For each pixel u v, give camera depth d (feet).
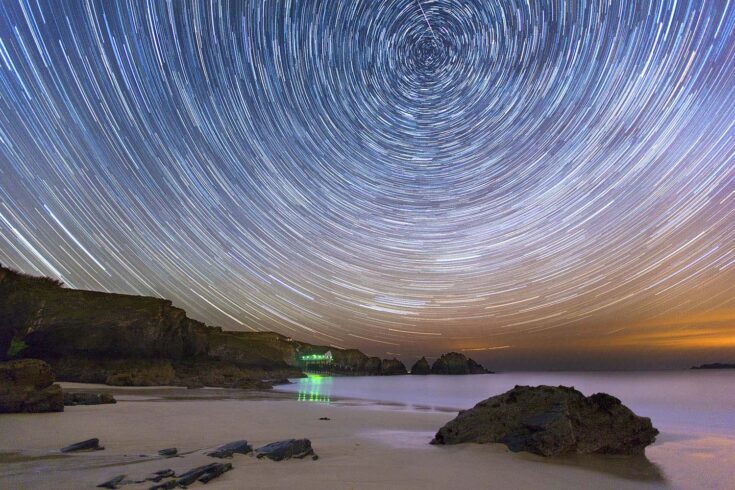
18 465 18.63
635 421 27.66
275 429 32.94
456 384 151.94
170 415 38.32
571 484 19.38
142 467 18.26
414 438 30.32
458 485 18.08
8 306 88.89
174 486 15.72
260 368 158.92
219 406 49.08
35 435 26.25
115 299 106.01
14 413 34.32
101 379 85.66
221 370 114.42
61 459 19.94
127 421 33.17
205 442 25.77
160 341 104.37
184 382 92.58
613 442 26.45
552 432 25.32
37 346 89.30
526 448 25.48
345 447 26.00
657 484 20.51
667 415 59.21
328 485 16.90
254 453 21.70
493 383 160.56
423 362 290.97
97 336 94.84
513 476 19.99
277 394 81.35
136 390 72.18
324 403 63.72
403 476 18.90
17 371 36.19
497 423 28.30
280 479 17.43
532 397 29.63
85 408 40.81
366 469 19.89
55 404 36.37
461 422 28.71
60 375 85.46
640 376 219.82
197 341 123.24
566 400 28.37
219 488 15.94
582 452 25.55
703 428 45.11
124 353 96.63
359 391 106.42
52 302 95.40
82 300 100.83
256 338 194.39
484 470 20.86
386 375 262.67
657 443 33.76
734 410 65.82
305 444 22.84
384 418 43.62
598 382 159.74
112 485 15.43
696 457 27.55
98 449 22.74
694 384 140.56
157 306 108.78
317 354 215.31
